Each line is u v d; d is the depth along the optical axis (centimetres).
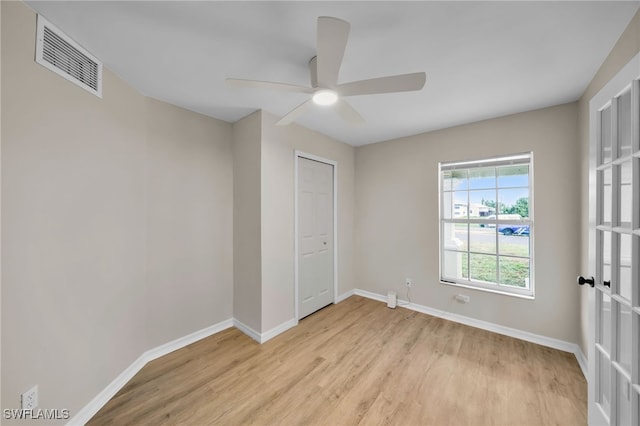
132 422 152
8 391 117
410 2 119
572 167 223
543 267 237
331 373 196
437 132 303
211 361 212
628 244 116
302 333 262
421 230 317
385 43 148
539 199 239
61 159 143
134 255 200
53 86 138
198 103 231
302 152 291
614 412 122
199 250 252
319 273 323
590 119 147
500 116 259
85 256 158
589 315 145
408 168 328
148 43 151
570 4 120
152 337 217
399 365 205
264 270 248
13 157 120
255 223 251
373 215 363
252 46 154
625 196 120
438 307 303
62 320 142
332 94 146
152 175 218
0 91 115
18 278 122
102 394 166
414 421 151
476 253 283
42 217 133
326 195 334
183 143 241
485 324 269
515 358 214
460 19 129
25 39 124
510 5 120
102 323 169
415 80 134
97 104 167
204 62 170
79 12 126
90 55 159
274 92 212
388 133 318
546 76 184
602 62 166
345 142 361
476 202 282
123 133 190
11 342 119
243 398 170
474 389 177
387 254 349
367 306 335
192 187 247
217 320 267
